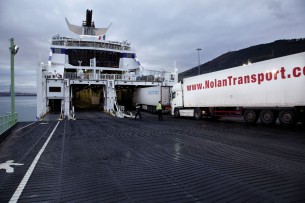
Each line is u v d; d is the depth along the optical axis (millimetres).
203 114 20125
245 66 15180
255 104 14531
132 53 39188
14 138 11750
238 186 4484
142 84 31812
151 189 4465
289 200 3783
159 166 6098
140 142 9852
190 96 21297
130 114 26875
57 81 27422
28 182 5020
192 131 13055
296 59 12031
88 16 44906
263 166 5812
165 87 28438
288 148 7875
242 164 6066
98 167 6109
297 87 12016
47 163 6633
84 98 60312
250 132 11969
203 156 7098
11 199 4133
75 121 21312
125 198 4066
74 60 36094
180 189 4430
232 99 16281
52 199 4109
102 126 16656
